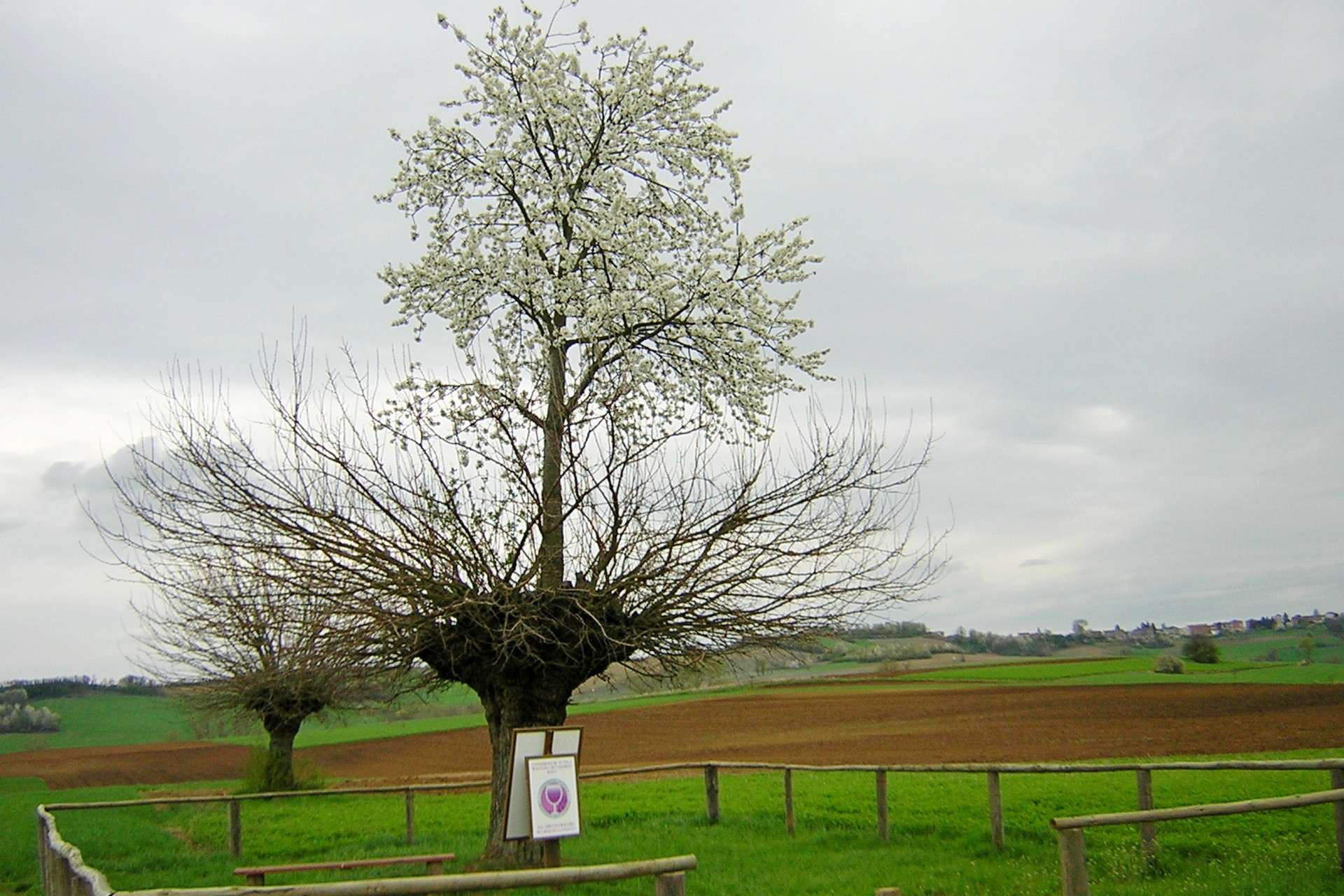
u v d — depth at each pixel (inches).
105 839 743.1
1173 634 4180.6
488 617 505.0
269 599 485.7
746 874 492.7
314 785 1150.3
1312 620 4699.8
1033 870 460.4
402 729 2532.0
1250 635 4650.6
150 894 240.5
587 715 2427.4
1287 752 1096.2
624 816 813.2
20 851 713.6
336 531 487.8
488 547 506.3
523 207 637.9
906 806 765.3
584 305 585.3
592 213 637.9
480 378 560.1
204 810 1013.2
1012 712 1825.8
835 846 573.6
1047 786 838.5
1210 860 467.8
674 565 509.7
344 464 498.3
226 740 2511.1
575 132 651.5
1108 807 704.4
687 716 2208.4
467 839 729.0
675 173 696.4
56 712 3326.8
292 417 505.0
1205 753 1131.3
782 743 1556.3
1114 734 1407.5
